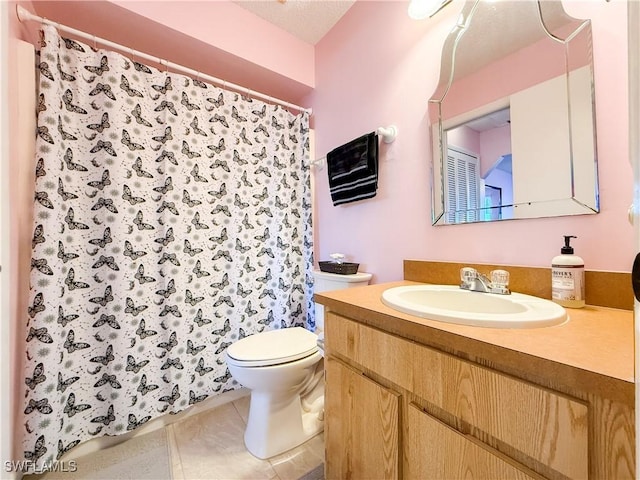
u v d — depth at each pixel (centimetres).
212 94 163
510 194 98
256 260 179
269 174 186
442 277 116
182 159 151
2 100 79
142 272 140
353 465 85
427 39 124
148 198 143
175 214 148
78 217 126
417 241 129
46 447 110
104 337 130
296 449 129
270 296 185
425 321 66
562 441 45
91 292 128
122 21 135
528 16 94
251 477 113
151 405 140
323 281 162
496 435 52
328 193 183
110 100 132
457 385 58
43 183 111
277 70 177
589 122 81
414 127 129
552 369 45
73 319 122
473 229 108
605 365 43
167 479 112
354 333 85
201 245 157
